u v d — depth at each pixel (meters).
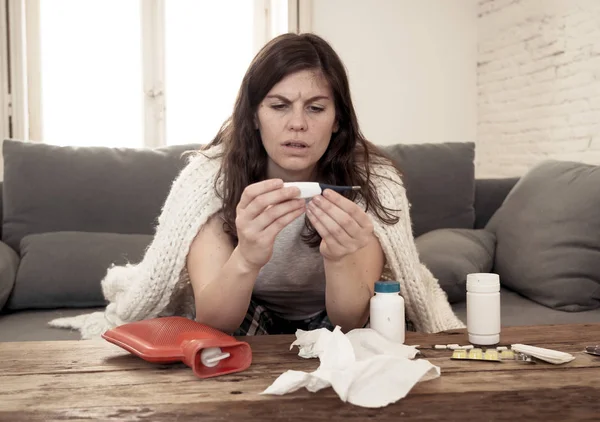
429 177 2.62
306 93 1.27
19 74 3.95
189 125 4.36
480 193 2.74
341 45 4.54
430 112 4.71
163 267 1.48
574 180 2.19
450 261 2.17
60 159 2.47
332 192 1.17
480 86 4.73
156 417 0.84
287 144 1.29
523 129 4.23
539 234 2.16
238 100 1.39
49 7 4.10
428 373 0.98
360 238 1.22
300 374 0.92
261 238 1.17
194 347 1.01
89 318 1.93
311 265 1.54
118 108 4.24
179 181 1.52
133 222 2.46
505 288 2.38
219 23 4.36
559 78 3.84
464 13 4.71
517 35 4.25
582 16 3.61
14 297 2.18
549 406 0.88
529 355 1.07
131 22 4.22
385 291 1.18
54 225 2.41
